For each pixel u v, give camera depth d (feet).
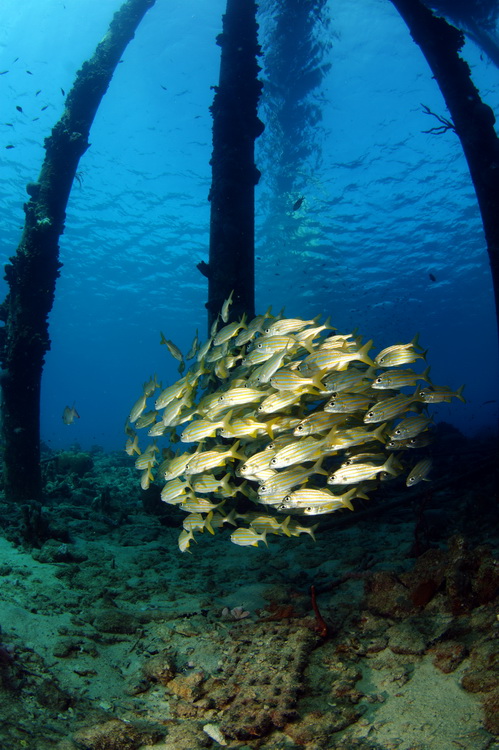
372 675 12.57
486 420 145.48
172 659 13.57
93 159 98.43
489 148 26.86
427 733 10.01
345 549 22.80
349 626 15.06
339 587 18.22
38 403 29.78
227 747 10.48
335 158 95.25
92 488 38.86
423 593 14.75
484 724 9.89
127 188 107.76
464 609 13.88
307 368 15.49
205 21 70.69
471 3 54.80
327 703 11.67
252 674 12.81
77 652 13.76
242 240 29.99
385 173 101.55
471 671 11.39
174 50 75.66
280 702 11.46
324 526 25.80
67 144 29.30
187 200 112.88
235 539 16.52
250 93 31.68
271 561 22.16
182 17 70.03
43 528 22.58
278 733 10.82
